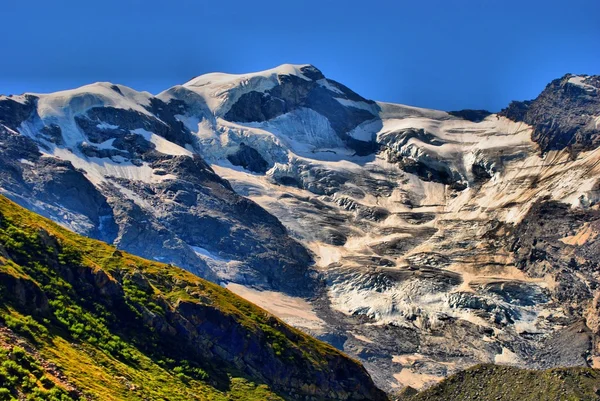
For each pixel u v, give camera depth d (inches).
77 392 6801.2
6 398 6038.4
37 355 7199.8
